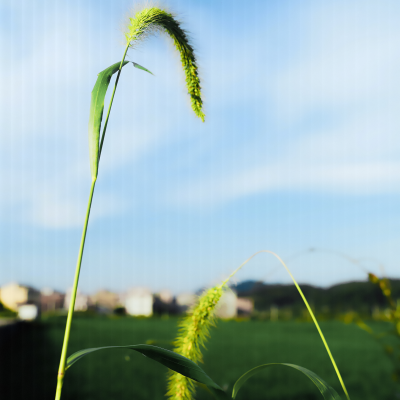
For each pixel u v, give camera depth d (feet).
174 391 3.14
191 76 3.56
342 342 38.34
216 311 3.10
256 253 3.17
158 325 56.08
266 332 48.19
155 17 3.40
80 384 18.03
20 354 26.91
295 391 17.65
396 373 4.56
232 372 22.04
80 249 2.68
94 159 2.86
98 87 3.08
